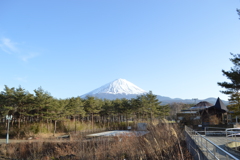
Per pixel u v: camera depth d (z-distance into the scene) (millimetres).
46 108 43625
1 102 41844
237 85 18203
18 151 28047
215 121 33594
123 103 57812
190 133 16859
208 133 24484
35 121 47000
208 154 9969
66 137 34719
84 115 54125
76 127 45188
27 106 44031
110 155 19047
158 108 58500
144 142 16391
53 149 26172
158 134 15430
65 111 45688
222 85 19016
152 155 14320
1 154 27781
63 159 22391
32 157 25641
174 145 14453
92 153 20828
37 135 38438
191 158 13328
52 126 44875
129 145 18203
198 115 35594
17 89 42938
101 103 61781
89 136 30125
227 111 36844
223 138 21484
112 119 70688
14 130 40969
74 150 24281
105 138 24234
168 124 16438
